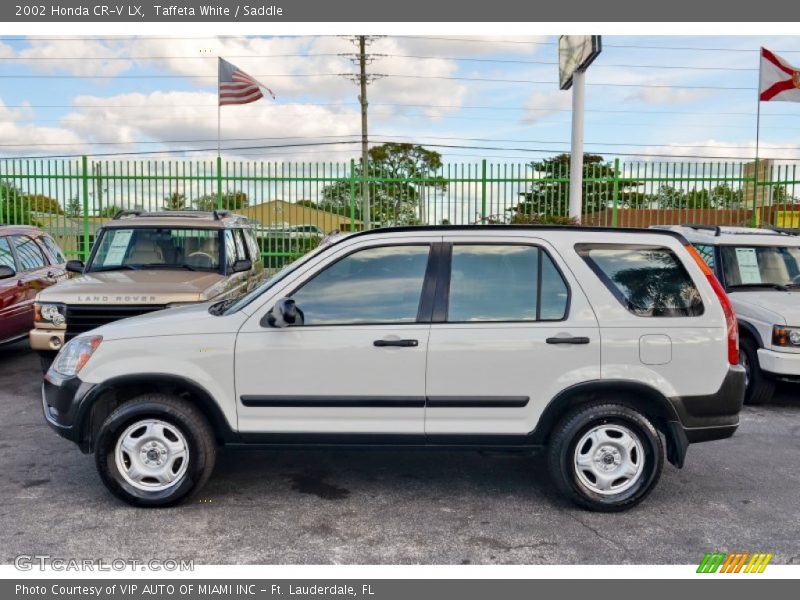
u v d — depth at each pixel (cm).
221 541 417
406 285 462
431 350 448
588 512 463
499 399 450
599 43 1229
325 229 1530
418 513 461
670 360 451
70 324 709
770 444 625
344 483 517
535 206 1503
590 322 453
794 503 484
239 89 1717
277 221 1531
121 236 873
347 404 451
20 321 900
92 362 457
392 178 1496
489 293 461
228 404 454
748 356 760
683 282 465
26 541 414
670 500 487
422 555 401
